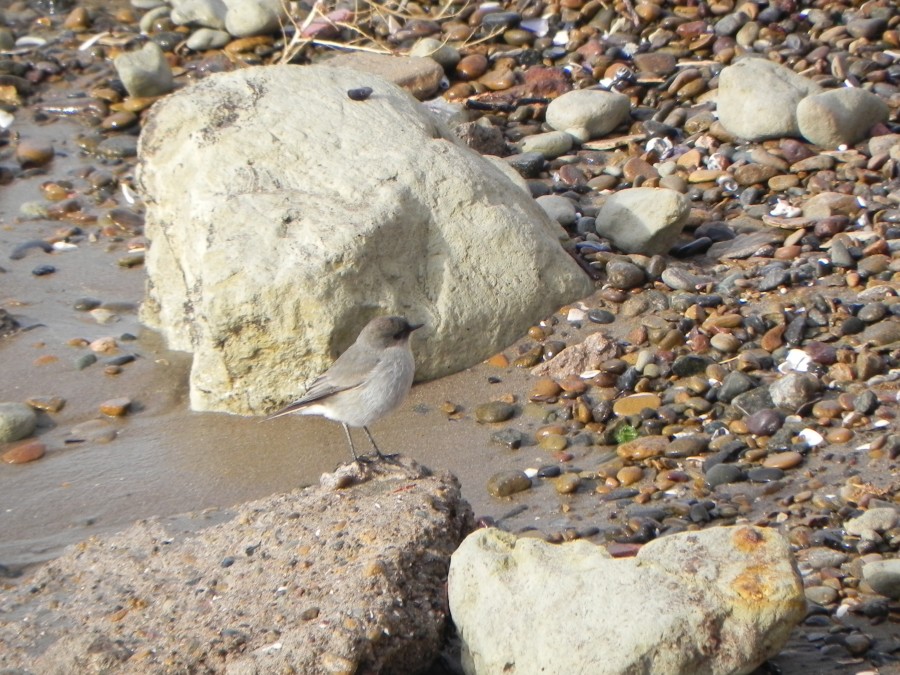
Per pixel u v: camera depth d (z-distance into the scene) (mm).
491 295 20344
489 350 20359
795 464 16688
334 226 19328
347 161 20781
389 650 12078
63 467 18266
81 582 13820
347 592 12375
